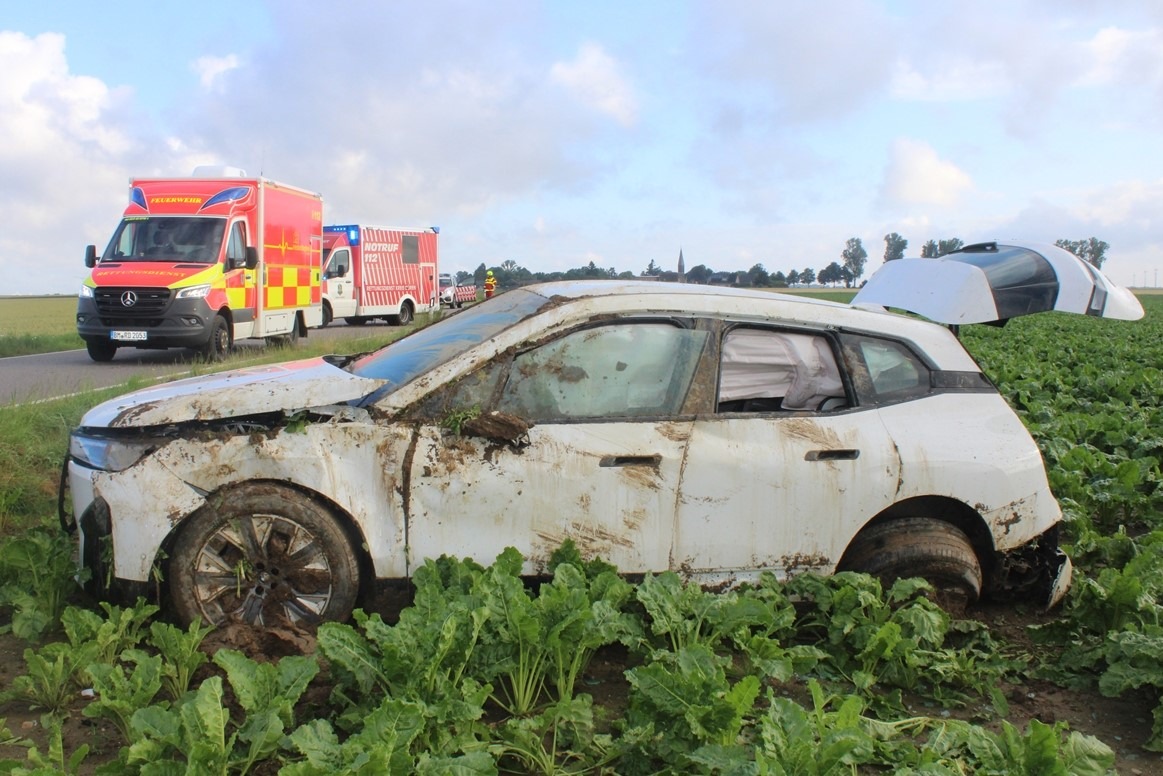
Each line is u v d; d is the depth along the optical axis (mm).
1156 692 4414
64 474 5035
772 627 4316
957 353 5348
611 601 4258
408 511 4516
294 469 4438
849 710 3520
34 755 3143
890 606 4848
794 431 4863
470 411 4586
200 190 18891
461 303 52844
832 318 5148
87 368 16578
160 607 4520
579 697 3869
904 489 4930
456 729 3488
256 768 3461
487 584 4023
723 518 4746
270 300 19984
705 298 4996
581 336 4785
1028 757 3373
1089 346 25000
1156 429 10352
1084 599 4891
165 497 4363
